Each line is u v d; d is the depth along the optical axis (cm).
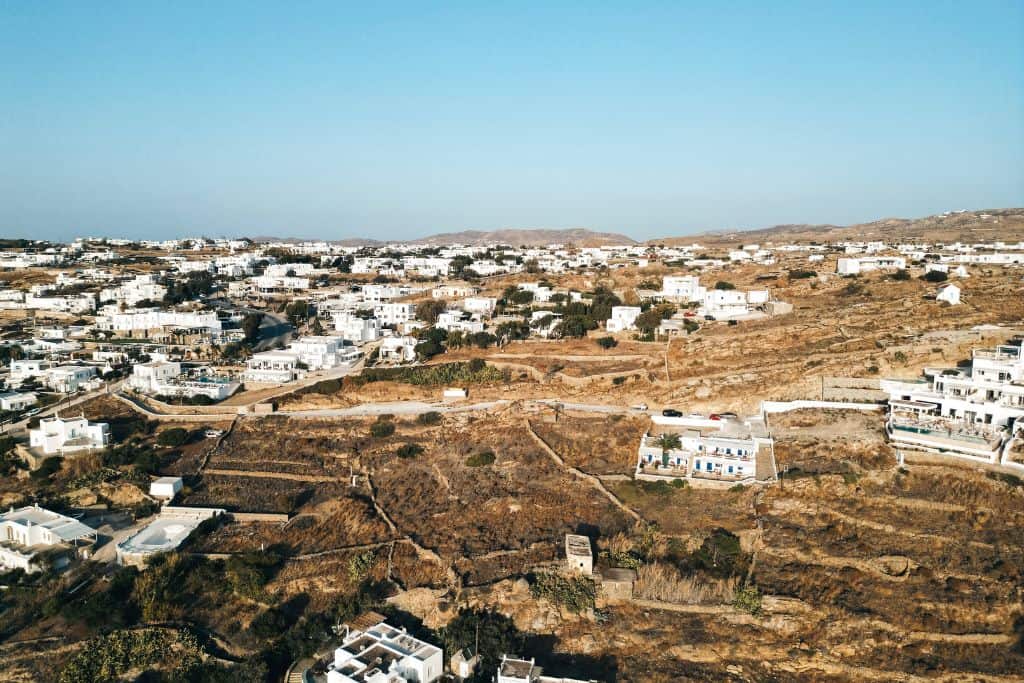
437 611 8181
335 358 16700
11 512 10619
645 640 7512
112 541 10169
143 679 7781
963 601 7231
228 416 13675
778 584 7850
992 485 8556
